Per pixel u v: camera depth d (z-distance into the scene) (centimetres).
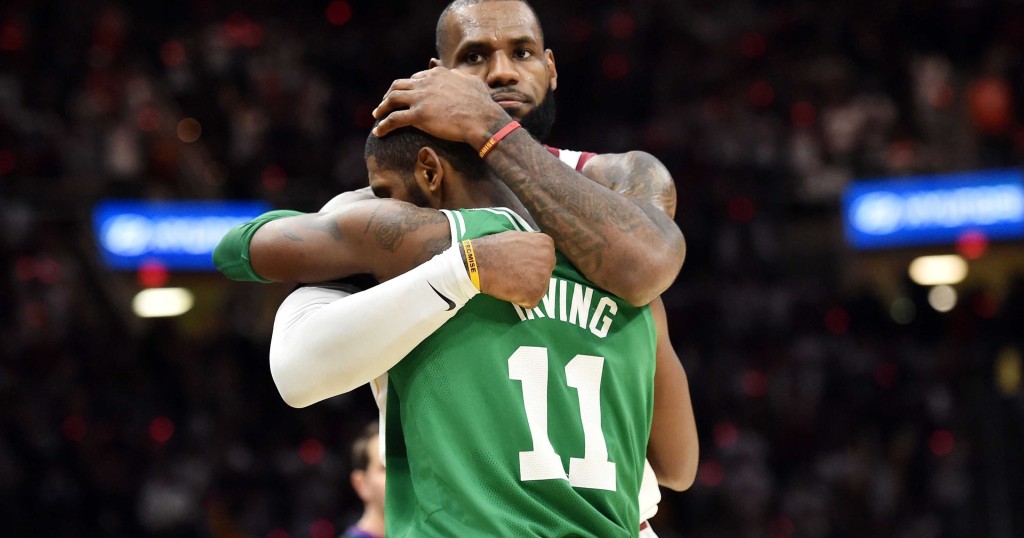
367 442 529
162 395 1040
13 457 928
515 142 255
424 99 259
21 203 1062
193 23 1353
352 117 1375
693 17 1488
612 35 1460
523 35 287
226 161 1228
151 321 1125
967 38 1476
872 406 1169
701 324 1227
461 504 236
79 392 984
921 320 1269
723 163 1325
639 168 288
